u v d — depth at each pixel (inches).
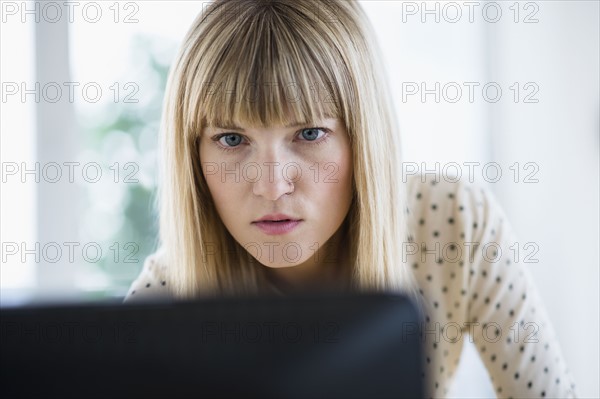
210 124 31.3
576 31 73.2
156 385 16.8
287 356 16.9
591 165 72.6
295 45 30.7
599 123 71.7
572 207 74.2
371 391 16.9
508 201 80.0
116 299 17.0
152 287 39.9
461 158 82.3
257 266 37.5
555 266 75.7
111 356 16.7
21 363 16.6
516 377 40.6
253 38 30.5
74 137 82.7
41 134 81.9
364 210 34.6
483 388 81.5
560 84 75.0
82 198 83.7
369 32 34.7
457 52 82.1
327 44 31.5
